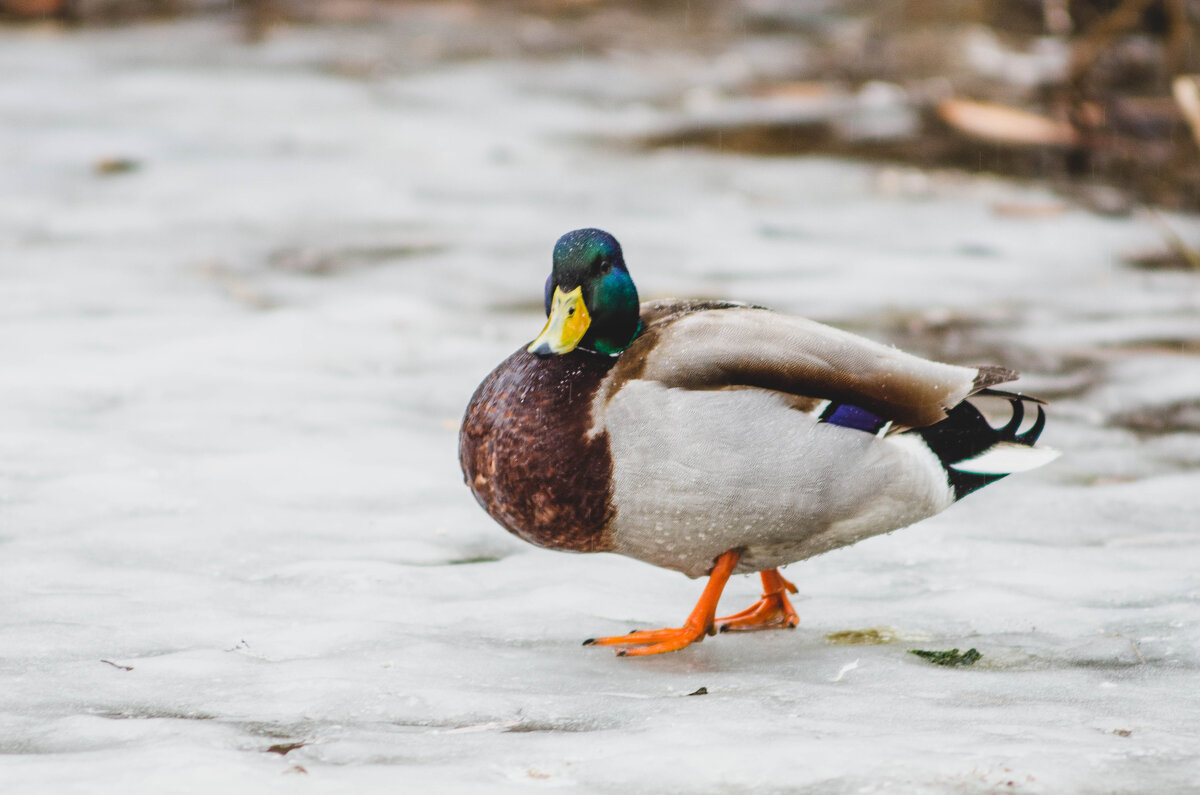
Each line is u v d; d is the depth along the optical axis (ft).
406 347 41.52
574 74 93.15
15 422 33.37
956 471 22.08
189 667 20.24
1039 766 16.79
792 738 17.75
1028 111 77.51
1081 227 59.11
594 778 16.51
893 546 27.17
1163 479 31.09
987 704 19.56
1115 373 39.70
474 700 19.30
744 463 20.25
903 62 87.81
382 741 17.62
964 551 26.78
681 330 21.13
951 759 16.97
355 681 19.79
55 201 59.41
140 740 17.58
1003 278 50.93
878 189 65.57
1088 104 74.23
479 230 57.06
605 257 21.47
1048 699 19.79
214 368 38.86
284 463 31.32
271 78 88.12
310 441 33.04
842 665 21.44
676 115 81.25
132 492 28.89
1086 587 24.81
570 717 18.88
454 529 27.84
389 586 24.54
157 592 23.71
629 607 24.12
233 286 48.14
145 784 15.87
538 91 87.25
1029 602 24.03
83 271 49.37
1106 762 17.04
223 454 31.81
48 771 16.21
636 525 20.86
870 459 20.86
